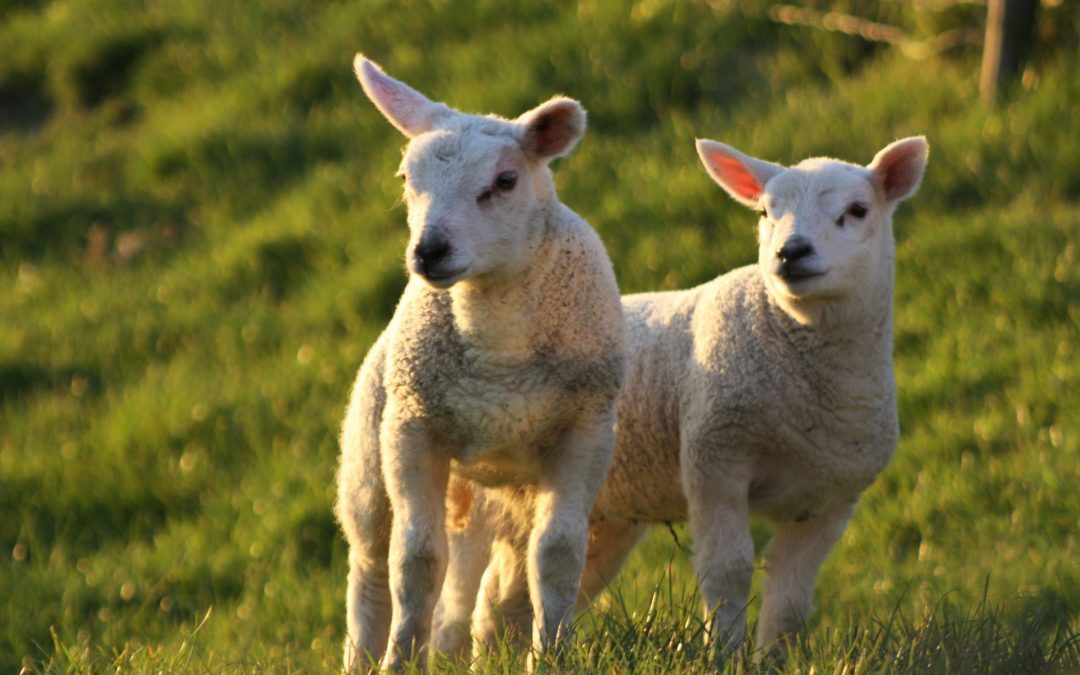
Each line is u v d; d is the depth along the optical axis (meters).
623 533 9.21
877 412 8.17
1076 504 10.85
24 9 23.91
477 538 8.69
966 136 15.30
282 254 16.84
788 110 16.28
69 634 10.64
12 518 13.48
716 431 8.11
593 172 16.20
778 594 8.43
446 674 6.89
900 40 17.41
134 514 13.52
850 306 7.96
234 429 14.21
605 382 7.33
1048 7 16.47
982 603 7.45
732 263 14.39
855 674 6.51
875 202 8.17
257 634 10.73
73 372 15.91
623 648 6.85
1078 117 15.15
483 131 7.27
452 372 7.24
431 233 6.93
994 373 12.66
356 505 7.88
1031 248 13.77
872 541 11.22
